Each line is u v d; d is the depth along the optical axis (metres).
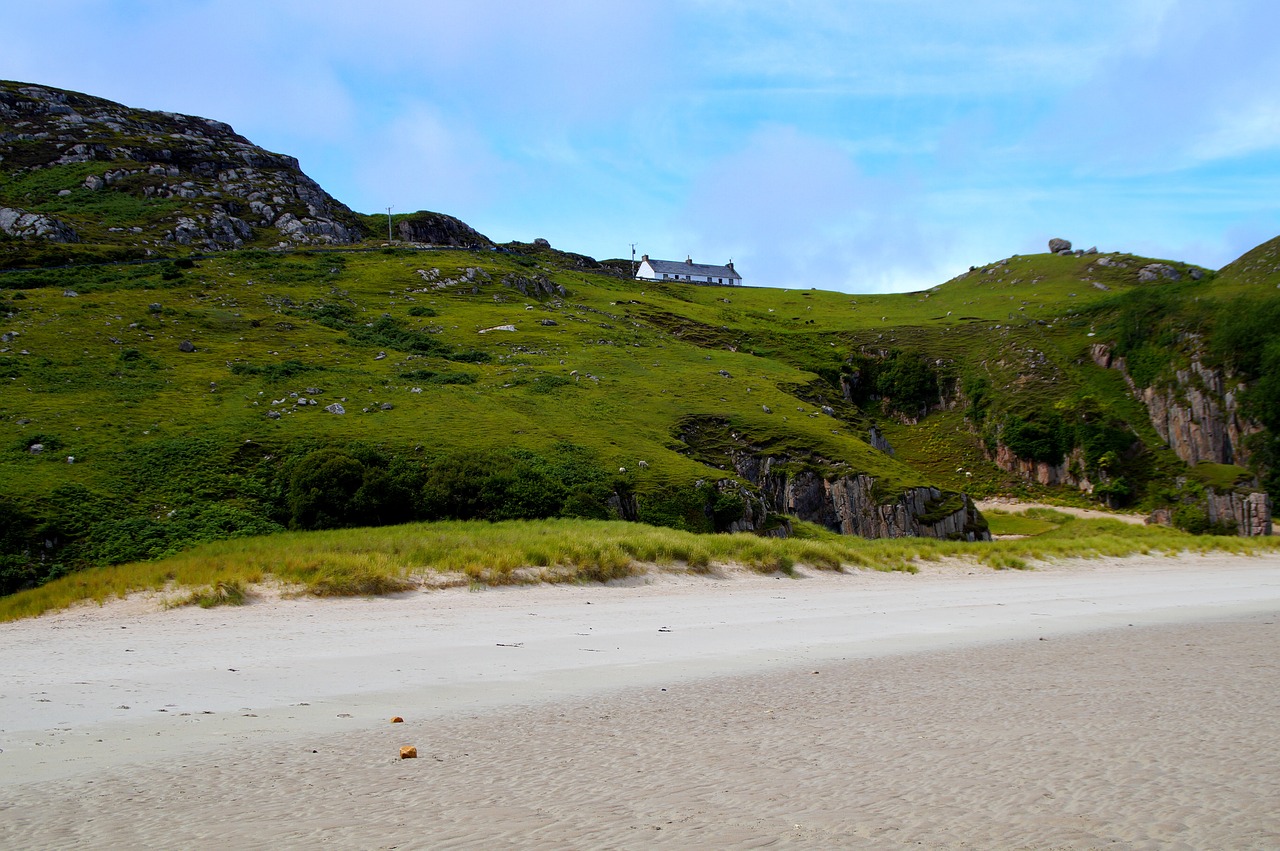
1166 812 10.77
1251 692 17.72
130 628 22.98
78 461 50.72
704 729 14.48
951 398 121.06
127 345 73.38
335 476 49.97
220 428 58.50
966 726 14.83
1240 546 58.50
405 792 11.08
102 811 10.14
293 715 15.02
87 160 139.12
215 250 120.44
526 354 91.62
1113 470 98.75
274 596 27.38
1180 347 109.81
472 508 52.50
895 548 48.78
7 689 16.19
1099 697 17.16
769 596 33.41
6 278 87.75
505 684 17.98
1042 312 138.88
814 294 177.62
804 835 9.80
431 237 169.25
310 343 83.12
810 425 82.88
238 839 9.34
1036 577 43.56
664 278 190.50
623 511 57.59
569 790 11.27
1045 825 10.26
